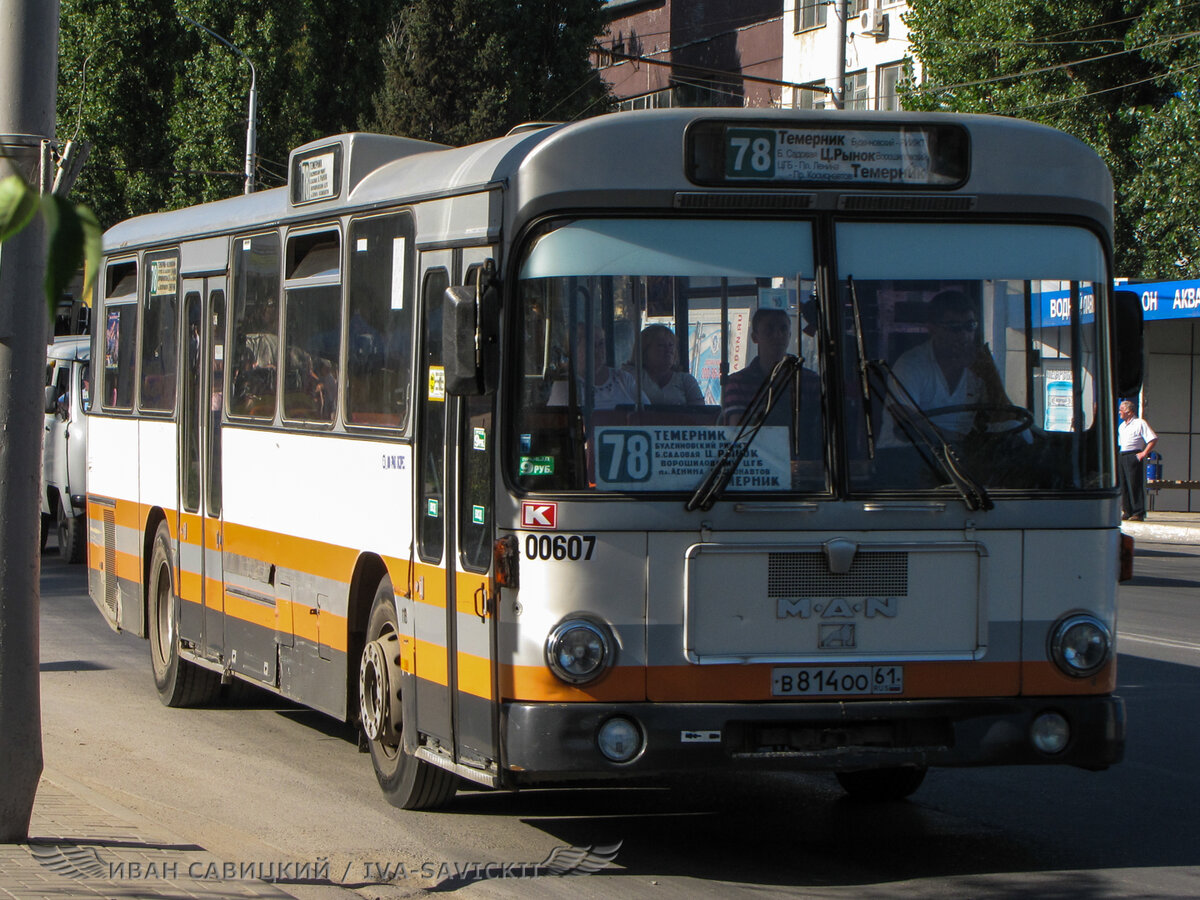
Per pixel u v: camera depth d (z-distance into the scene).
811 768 10.31
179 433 17.69
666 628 10.23
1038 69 48.78
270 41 65.00
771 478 10.41
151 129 66.19
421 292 11.98
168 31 65.56
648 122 10.46
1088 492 10.83
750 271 10.52
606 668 10.15
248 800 13.09
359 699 13.27
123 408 19.91
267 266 15.48
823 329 10.53
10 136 9.70
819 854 11.48
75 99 65.06
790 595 10.35
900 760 10.42
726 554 10.29
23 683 10.38
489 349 10.27
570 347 10.37
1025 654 10.65
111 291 20.84
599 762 10.08
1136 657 21.00
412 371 12.08
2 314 10.18
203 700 17.73
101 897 9.09
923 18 51.50
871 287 10.65
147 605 18.88
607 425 10.32
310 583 14.16
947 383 10.70
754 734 10.32
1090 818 12.70
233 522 16.03
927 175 10.73
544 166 10.40
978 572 10.57
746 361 10.50
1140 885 10.65
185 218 18.27
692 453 10.37
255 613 15.46
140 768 14.33
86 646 22.08
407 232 12.34
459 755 11.17
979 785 14.01
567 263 10.38
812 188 10.56
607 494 10.24
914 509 10.48
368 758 14.98
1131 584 31.06
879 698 10.41
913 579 10.50
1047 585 10.71
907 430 10.58
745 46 84.50
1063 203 10.96
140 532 18.95
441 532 11.47
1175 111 46.41
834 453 10.43
